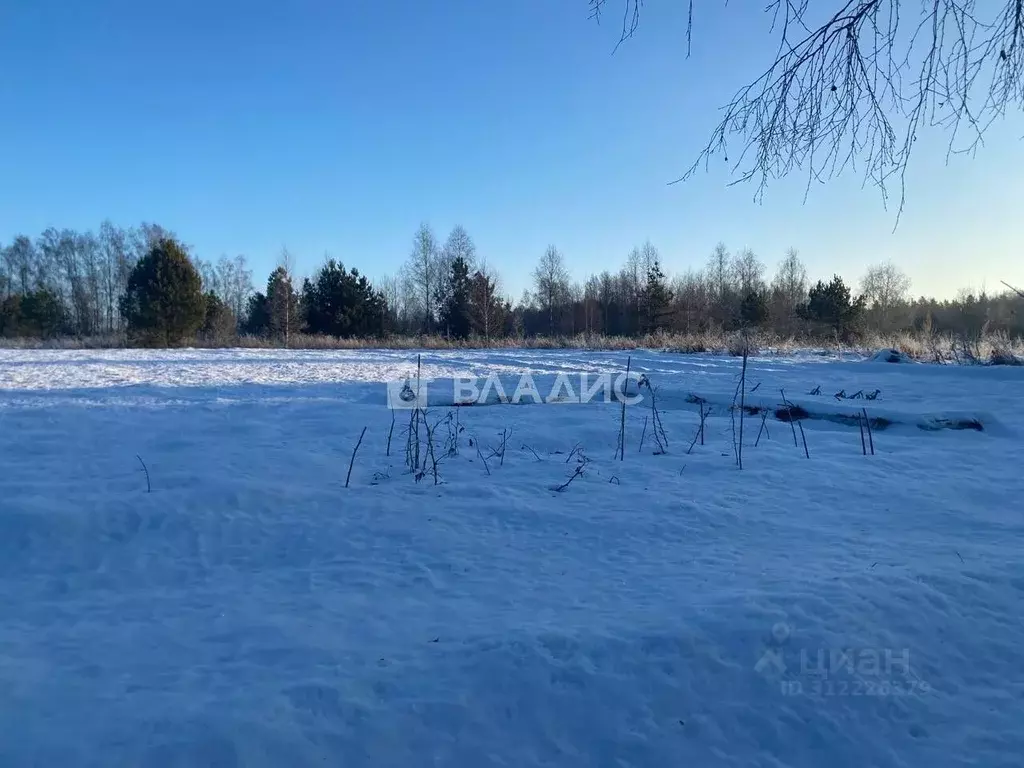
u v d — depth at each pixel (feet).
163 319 113.50
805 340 111.04
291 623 13.02
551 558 16.66
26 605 14.35
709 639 11.72
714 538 17.93
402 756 9.46
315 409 36.91
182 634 12.71
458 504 20.39
